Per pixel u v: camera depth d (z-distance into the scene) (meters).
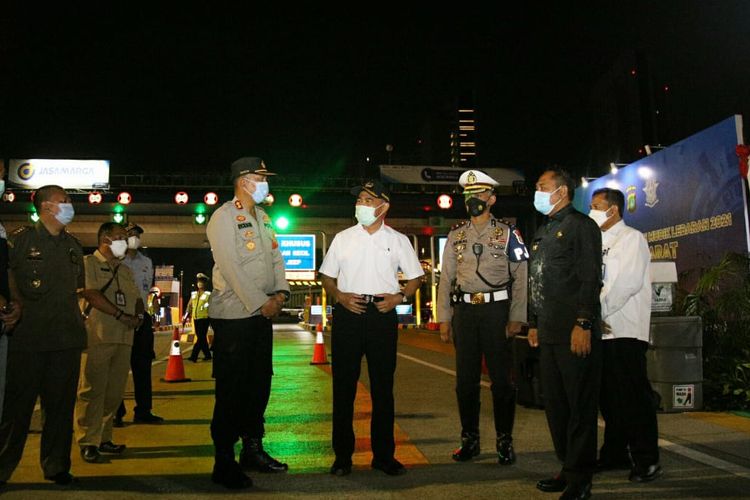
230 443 4.36
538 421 6.46
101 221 36.00
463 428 5.02
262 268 4.64
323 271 4.86
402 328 34.00
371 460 4.99
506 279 5.00
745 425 6.02
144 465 4.91
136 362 6.75
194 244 41.41
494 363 4.93
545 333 4.09
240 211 4.65
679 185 12.05
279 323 50.47
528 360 7.29
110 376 5.39
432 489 4.16
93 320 5.19
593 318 3.89
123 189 34.97
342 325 4.71
